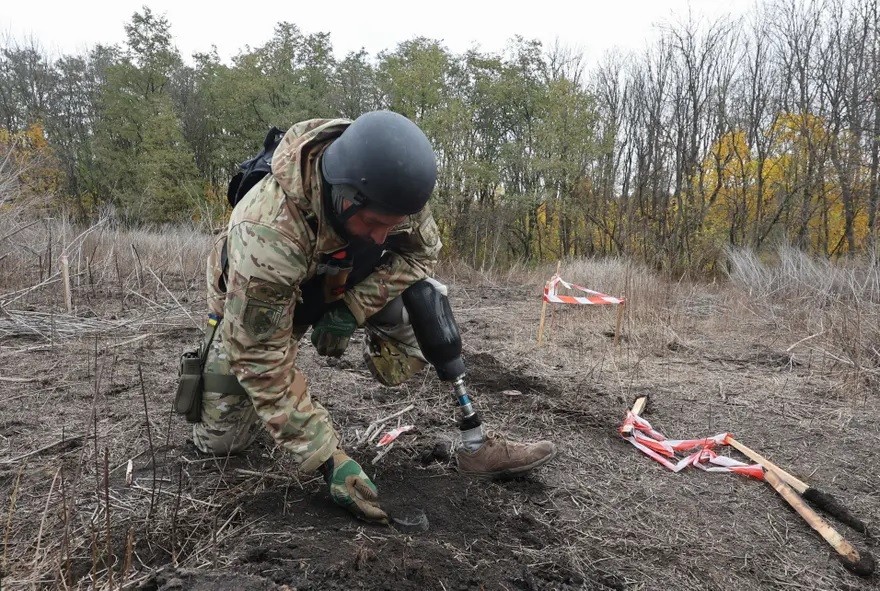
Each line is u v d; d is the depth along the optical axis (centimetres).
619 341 545
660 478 284
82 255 661
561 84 1888
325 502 222
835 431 350
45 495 221
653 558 220
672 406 383
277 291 189
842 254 1566
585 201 1925
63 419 292
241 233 189
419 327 238
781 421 363
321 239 190
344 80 2444
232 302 191
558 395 387
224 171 2591
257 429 269
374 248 213
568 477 273
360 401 344
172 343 438
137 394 328
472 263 1491
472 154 1914
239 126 2547
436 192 1800
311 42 2572
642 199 1853
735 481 286
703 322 678
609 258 1438
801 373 470
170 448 264
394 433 289
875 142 1509
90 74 2638
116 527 199
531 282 1103
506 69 2078
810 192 1595
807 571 222
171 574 166
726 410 379
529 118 2119
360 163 176
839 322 544
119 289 618
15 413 297
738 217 1759
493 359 459
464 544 207
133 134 2411
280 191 189
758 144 1709
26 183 680
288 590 161
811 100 1644
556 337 577
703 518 251
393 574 178
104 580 172
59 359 385
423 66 1841
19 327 446
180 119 2595
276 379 198
